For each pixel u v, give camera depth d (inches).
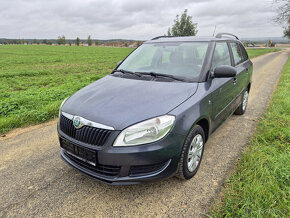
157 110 92.0
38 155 139.4
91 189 106.3
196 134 105.4
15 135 169.5
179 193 101.6
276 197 91.4
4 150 145.6
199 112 103.0
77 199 99.7
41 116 199.0
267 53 1301.7
